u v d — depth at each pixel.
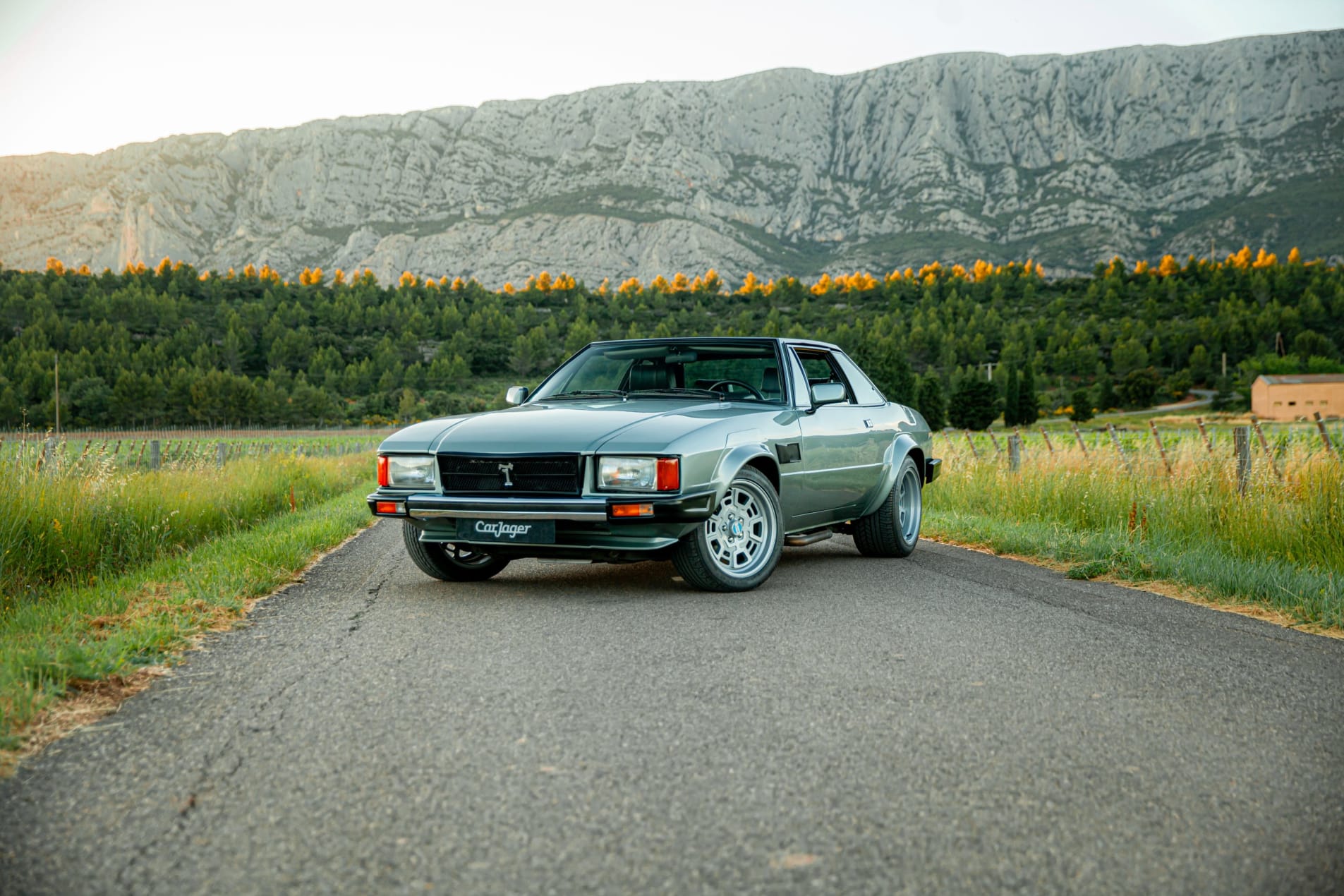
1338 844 2.20
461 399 165.62
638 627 4.49
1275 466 8.56
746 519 5.64
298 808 2.37
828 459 6.33
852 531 7.18
